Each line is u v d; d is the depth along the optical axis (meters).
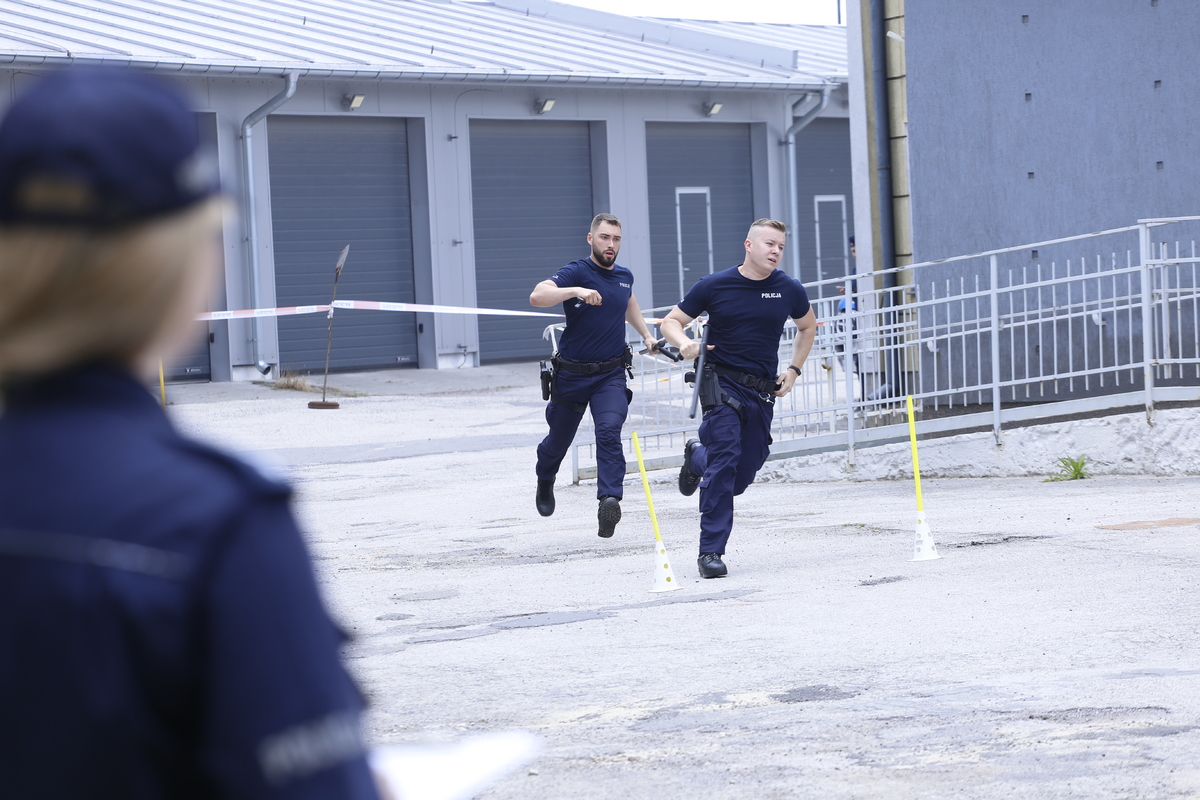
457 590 19.75
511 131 72.62
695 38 83.31
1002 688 11.84
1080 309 30.39
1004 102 31.61
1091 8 30.39
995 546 19.59
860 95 35.53
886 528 22.55
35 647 2.58
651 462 33.81
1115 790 8.85
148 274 2.77
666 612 16.73
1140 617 14.30
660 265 76.94
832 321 33.62
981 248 32.00
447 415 52.44
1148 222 26.33
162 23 66.56
